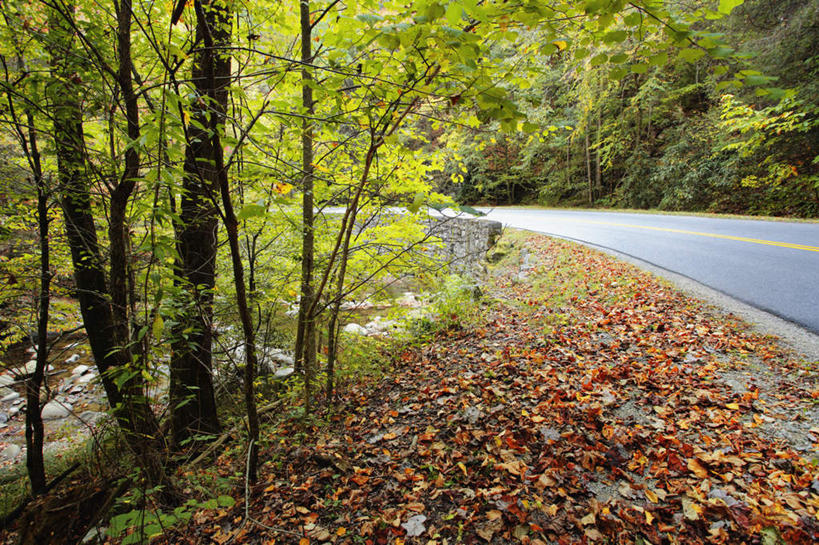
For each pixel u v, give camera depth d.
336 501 2.99
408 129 4.30
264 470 3.50
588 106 16.23
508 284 8.57
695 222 10.81
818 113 10.48
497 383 4.21
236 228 2.16
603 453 2.89
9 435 6.09
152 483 2.48
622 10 1.38
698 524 2.23
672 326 4.72
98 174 2.30
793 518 2.12
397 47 1.54
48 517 2.43
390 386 4.96
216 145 1.91
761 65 11.73
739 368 3.68
